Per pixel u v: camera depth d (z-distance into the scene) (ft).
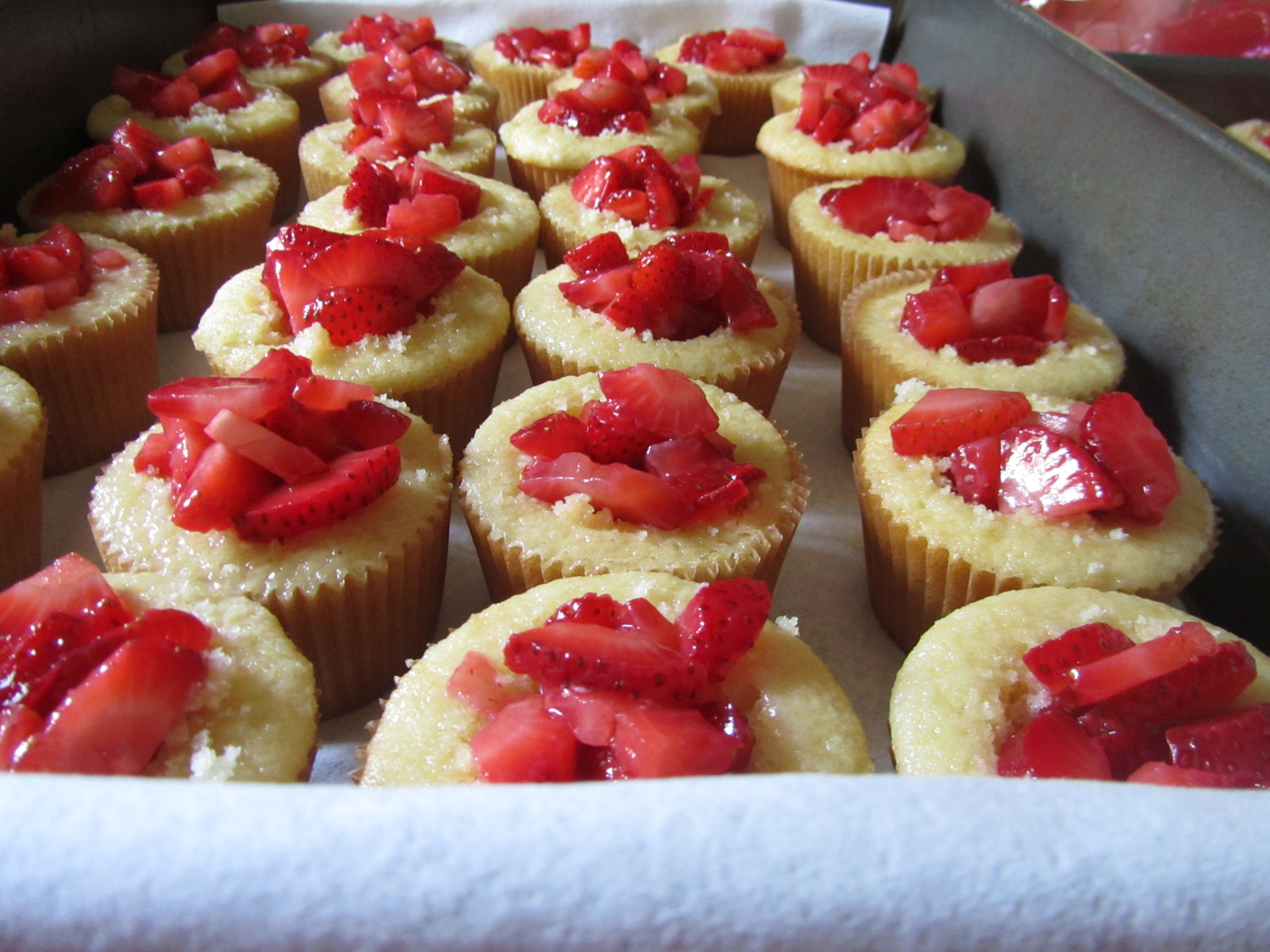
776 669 0.62
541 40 1.49
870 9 1.53
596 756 0.56
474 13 1.55
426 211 1.00
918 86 1.33
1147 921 0.36
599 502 0.72
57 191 1.01
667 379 0.76
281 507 0.67
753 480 0.75
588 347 0.89
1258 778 0.56
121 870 0.34
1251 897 0.36
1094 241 0.97
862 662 0.79
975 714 0.61
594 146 1.19
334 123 1.27
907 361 0.89
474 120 1.35
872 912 0.35
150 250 1.01
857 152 1.20
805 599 0.83
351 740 0.73
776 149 1.23
